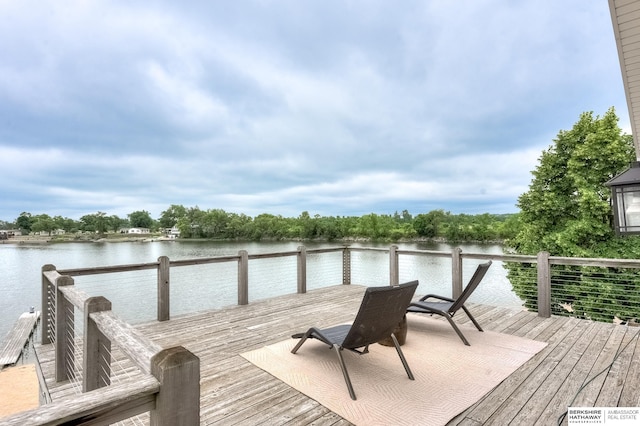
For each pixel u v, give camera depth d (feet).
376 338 9.23
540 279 14.94
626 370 9.37
